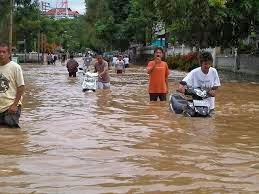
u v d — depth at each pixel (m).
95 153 7.36
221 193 5.45
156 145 8.08
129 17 64.06
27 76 32.81
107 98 16.53
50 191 5.40
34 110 12.69
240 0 26.86
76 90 20.08
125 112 12.44
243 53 41.12
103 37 71.56
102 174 6.16
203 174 6.26
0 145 7.87
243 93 19.55
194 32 30.66
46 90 20.03
